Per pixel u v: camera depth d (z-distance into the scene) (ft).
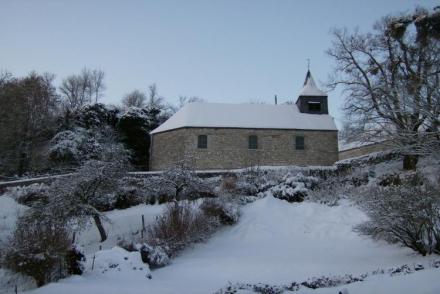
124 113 130.72
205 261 40.93
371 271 32.19
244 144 104.06
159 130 107.65
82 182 57.41
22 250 31.81
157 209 69.00
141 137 127.13
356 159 93.76
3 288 32.58
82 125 126.62
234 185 69.67
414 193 38.22
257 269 35.99
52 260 31.42
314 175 80.28
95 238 60.23
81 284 28.53
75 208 55.88
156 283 30.76
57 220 52.19
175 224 48.34
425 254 37.17
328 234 51.62
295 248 46.39
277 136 105.50
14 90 115.85
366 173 78.02
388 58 88.63
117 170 61.77
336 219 55.57
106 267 33.45
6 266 32.99
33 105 122.11
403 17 87.71
